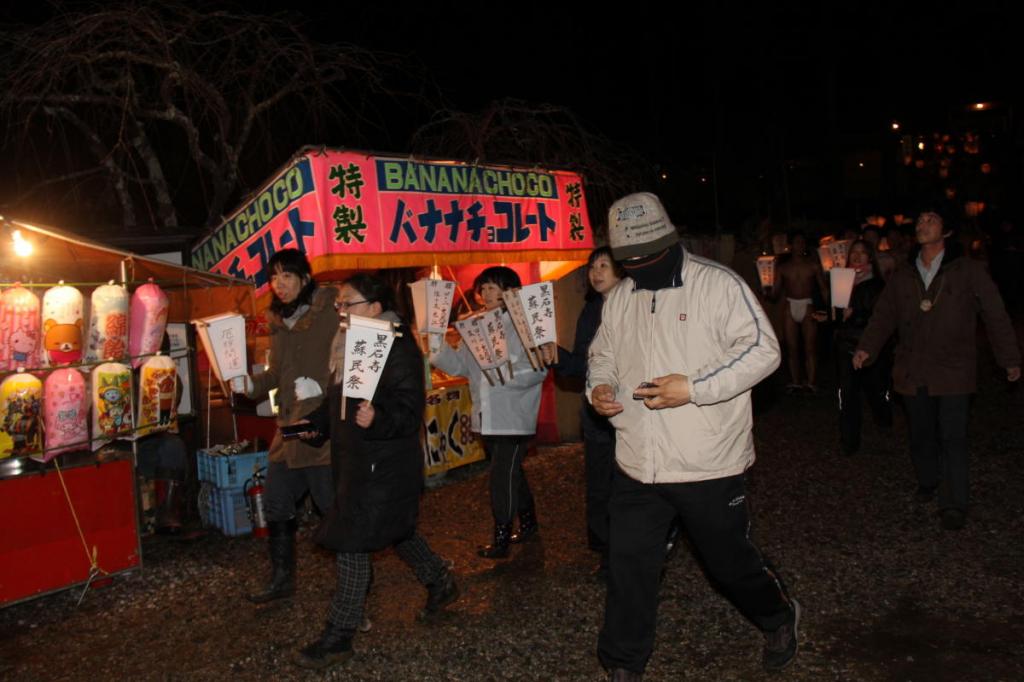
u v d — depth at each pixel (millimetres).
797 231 11055
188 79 8250
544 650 4398
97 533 5562
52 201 9250
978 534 5703
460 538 6234
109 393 5371
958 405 5750
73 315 5184
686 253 3580
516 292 5211
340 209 6000
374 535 4188
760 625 3898
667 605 4852
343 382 4023
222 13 8203
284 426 4754
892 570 5172
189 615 5125
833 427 9172
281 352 5125
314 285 5102
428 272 8664
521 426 5570
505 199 7555
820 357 14188
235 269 6469
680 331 3479
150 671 4434
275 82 9031
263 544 6309
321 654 4230
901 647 4219
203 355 6992
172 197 10312
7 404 4941
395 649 4484
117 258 5656
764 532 5996
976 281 5688
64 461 5434
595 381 3717
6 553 5176
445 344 5719
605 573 5250
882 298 6195
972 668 3973
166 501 6406
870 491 6832
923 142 26266
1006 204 25094
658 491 3514
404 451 4285
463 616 4855
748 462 3541
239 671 4375
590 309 5328
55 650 4750
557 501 7035
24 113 8320
